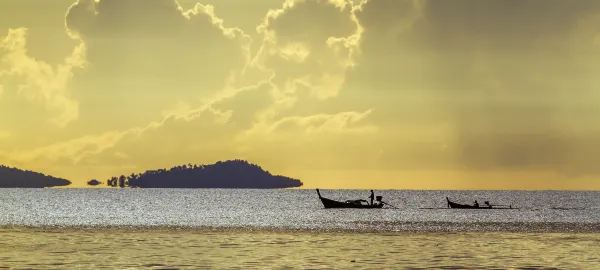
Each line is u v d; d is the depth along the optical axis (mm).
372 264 65500
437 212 174000
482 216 156250
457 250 78062
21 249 76562
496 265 65375
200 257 69750
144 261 66438
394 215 156250
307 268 62594
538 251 77250
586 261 68375
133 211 185125
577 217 154750
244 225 119625
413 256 72062
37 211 182125
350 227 114625
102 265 63656
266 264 64875
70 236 94062
